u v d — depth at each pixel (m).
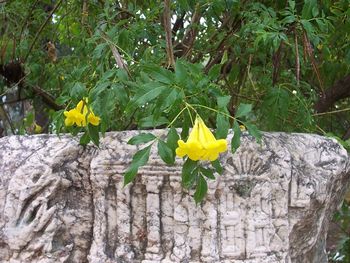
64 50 4.48
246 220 2.28
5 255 2.40
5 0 3.68
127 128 2.85
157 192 2.28
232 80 3.01
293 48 2.65
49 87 3.91
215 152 1.74
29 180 2.34
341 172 2.49
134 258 2.30
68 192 2.38
